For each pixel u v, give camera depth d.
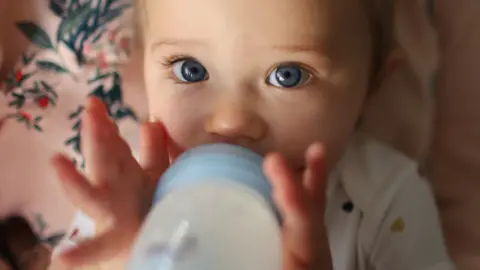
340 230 0.83
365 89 0.70
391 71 0.81
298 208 0.48
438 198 0.94
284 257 0.50
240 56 0.60
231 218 0.46
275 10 0.59
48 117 0.98
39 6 1.00
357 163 0.85
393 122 0.93
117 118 0.96
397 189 0.84
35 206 0.98
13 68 1.00
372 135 0.93
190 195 0.48
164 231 0.46
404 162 0.86
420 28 0.88
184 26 0.61
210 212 0.46
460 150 0.94
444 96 0.94
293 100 0.62
